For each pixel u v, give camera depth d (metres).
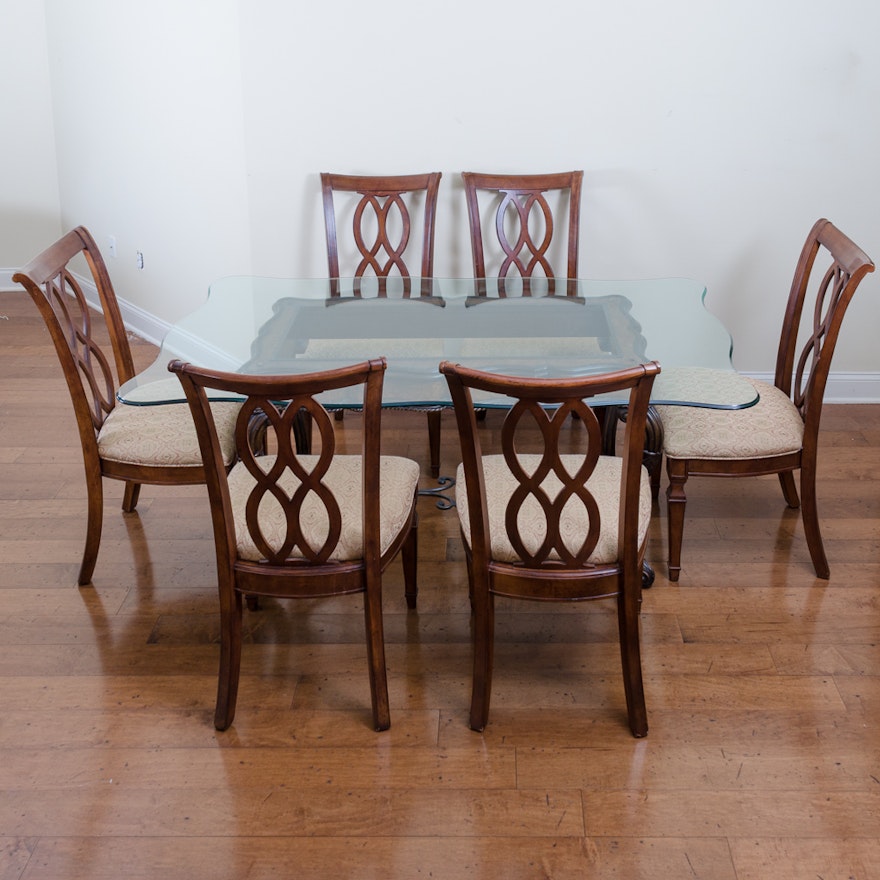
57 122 5.21
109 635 2.63
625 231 3.84
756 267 3.87
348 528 2.21
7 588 2.82
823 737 2.27
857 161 3.70
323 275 3.95
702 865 1.94
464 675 2.48
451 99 3.67
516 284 3.21
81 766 2.19
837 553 2.98
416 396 2.35
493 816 2.06
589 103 3.66
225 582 2.19
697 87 3.62
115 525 3.15
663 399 2.34
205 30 3.84
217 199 4.11
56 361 4.53
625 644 2.20
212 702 2.39
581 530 2.20
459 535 3.10
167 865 1.95
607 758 2.21
